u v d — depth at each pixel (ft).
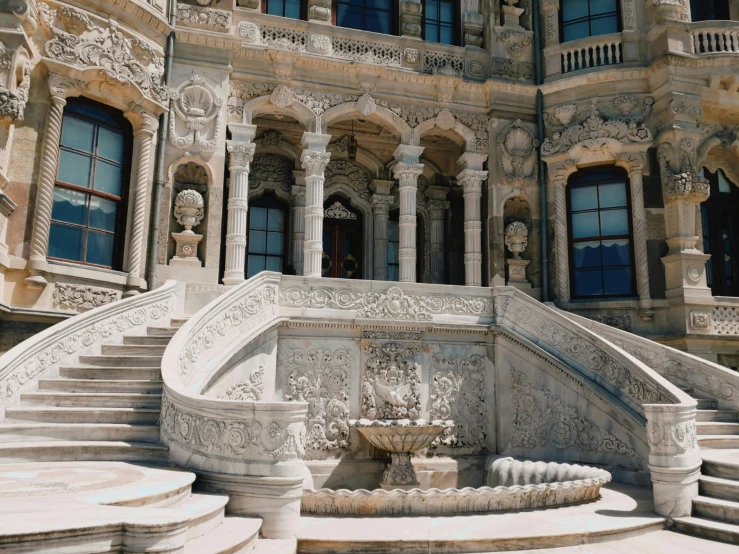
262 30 55.36
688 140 54.75
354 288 43.39
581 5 61.41
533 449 42.83
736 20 59.47
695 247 54.80
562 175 57.98
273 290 41.39
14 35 40.86
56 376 35.35
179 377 30.73
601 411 39.70
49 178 43.55
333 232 65.87
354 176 66.18
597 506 31.58
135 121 49.03
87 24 45.93
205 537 21.80
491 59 59.77
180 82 51.75
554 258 57.41
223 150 51.93
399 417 42.42
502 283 56.80
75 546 16.52
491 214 57.88
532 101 59.88
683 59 55.01
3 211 40.93
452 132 59.31
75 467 26.58
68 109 45.93
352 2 60.18
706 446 37.09
